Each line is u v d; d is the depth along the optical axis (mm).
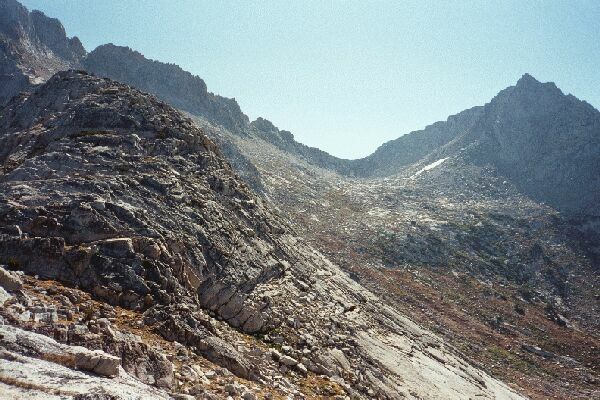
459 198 156625
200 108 167125
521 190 163000
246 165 111125
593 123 182375
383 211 130250
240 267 27016
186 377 15305
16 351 11320
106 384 11633
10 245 19188
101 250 20438
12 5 157000
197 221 27203
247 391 16062
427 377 31438
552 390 54250
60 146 29250
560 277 103375
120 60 165625
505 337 69438
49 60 153000
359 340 30125
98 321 15656
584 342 73562
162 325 18500
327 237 96000
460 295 82938
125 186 25797
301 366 22000
